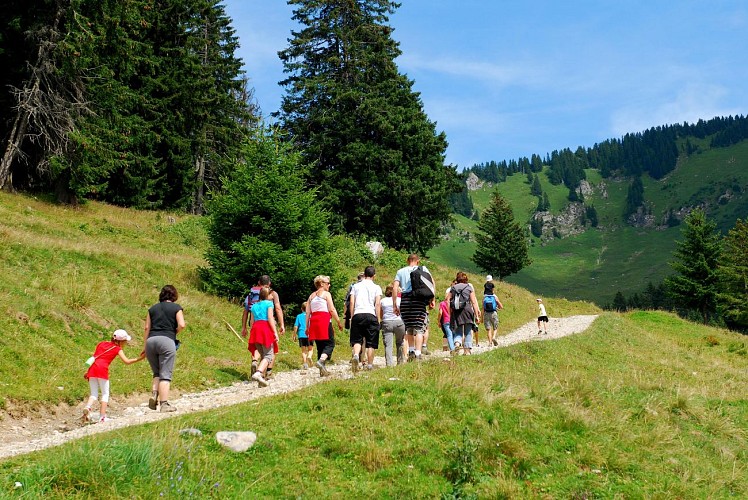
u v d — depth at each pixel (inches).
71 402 398.3
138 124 1336.1
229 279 803.4
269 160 874.8
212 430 279.3
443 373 366.6
